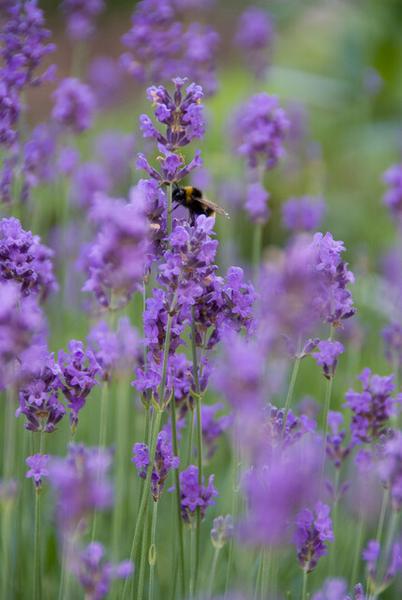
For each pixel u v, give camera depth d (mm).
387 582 4156
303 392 7734
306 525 3824
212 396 6895
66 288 7777
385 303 8078
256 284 5992
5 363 3094
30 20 5172
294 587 5031
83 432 6305
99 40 19594
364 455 4332
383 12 13680
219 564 5125
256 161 6082
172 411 3973
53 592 5293
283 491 2355
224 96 13492
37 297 4883
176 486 4039
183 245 3549
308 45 15117
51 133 7273
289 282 2432
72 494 2580
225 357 2688
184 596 4137
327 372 3990
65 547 3883
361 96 13398
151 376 3773
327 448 4602
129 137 7980
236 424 3742
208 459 4973
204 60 7152
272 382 2594
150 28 6625
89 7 8117
